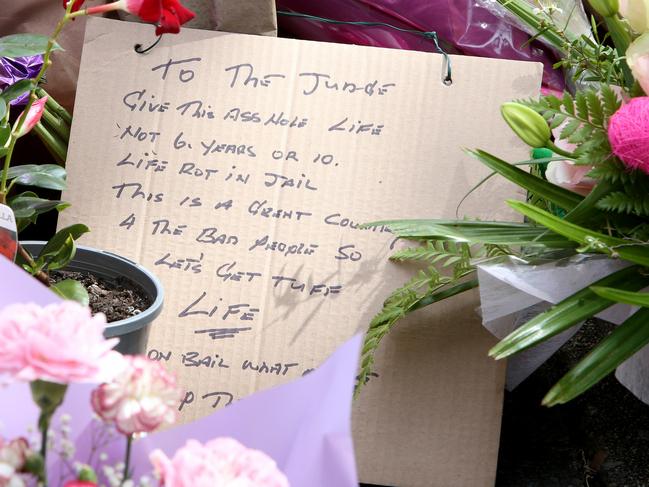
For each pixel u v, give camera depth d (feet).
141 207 3.28
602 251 2.63
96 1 3.58
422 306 3.12
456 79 3.27
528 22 3.38
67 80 3.65
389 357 3.24
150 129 3.30
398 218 3.25
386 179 3.26
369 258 3.24
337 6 3.86
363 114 3.27
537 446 3.53
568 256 2.97
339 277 3.24
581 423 3.62
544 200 3.22
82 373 1.22
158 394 1.35
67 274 3.10
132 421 1.33
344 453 1.33
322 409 1.39
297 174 3.27
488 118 3.26
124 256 3.26
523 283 2.89
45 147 3.88
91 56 3.31
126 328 2.70
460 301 3.24
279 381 3.23
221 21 3.41
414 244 3.23
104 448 1.50
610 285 2.76
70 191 3.28
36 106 2.68
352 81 3.29
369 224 2.99
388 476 3.24
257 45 3.31
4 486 1.26
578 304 2.69
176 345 3.24
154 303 2.86
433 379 3.24
